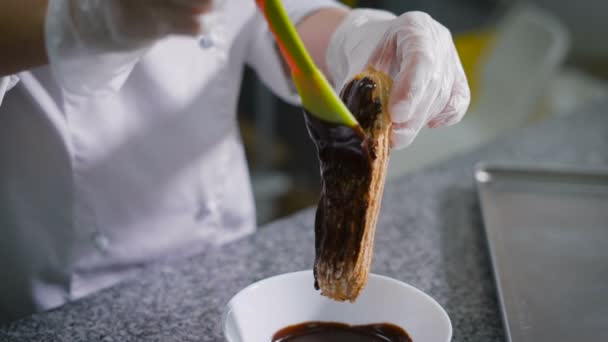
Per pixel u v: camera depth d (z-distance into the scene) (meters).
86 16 0.55
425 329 0.62
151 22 0.54
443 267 0.78
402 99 0.58
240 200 0.91
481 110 1.69
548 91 1.84
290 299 0.64
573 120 1.18
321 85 0.53
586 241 0.83
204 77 0.83
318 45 0.80
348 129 0.55
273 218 1.68
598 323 0.70
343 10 0.83
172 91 0.81
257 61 0.89
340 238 0.57
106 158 0.79
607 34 2.17
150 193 0.83
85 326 0.68
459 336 0.68
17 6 0.56
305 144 1.82
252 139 1.88
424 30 0.65
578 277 0.77
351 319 0.65
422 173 0.98
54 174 0.78
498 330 0.69
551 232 0.84
